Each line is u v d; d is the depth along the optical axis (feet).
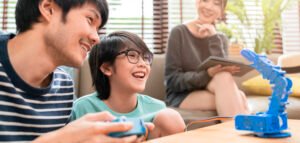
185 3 7.70
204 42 5.59
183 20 7.66
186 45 5.44
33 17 2.12
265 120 1.98
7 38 2.24
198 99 4.52
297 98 4.83
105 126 1.42
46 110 2.45
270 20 7.05
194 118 4.05
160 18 7.59
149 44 7.54
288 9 7.75
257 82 5.49
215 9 5.69
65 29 2.05
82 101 3.52
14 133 2.20
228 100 4.15
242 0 7.18
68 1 2.03
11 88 2.17
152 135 3.16
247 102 4.48
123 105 3.60
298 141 1.85
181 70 5.19
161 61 6.05
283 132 2.04
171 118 3.17
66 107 2.70
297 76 5.83
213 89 4.44
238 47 7.30
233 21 7.72
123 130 1.44
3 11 6.84
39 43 2.15
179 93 4.98
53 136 1.44
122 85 3.54
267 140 1.89
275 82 2.02
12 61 2.16
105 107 3.52
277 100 2.01
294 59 5.72
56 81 2.63
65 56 2.12
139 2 7.52
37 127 2.35
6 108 2.16
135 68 3.52
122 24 7.41
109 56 3.57
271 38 7.14
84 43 2.12
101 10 2.15
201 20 5.75
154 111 3.68
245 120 2.09
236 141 1.88
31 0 2.12
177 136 2.06
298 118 4.26
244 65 4.19
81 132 1.41
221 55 5.55
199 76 4.55
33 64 2.20
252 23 7.70
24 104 2.25
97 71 3.69
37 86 2.36
